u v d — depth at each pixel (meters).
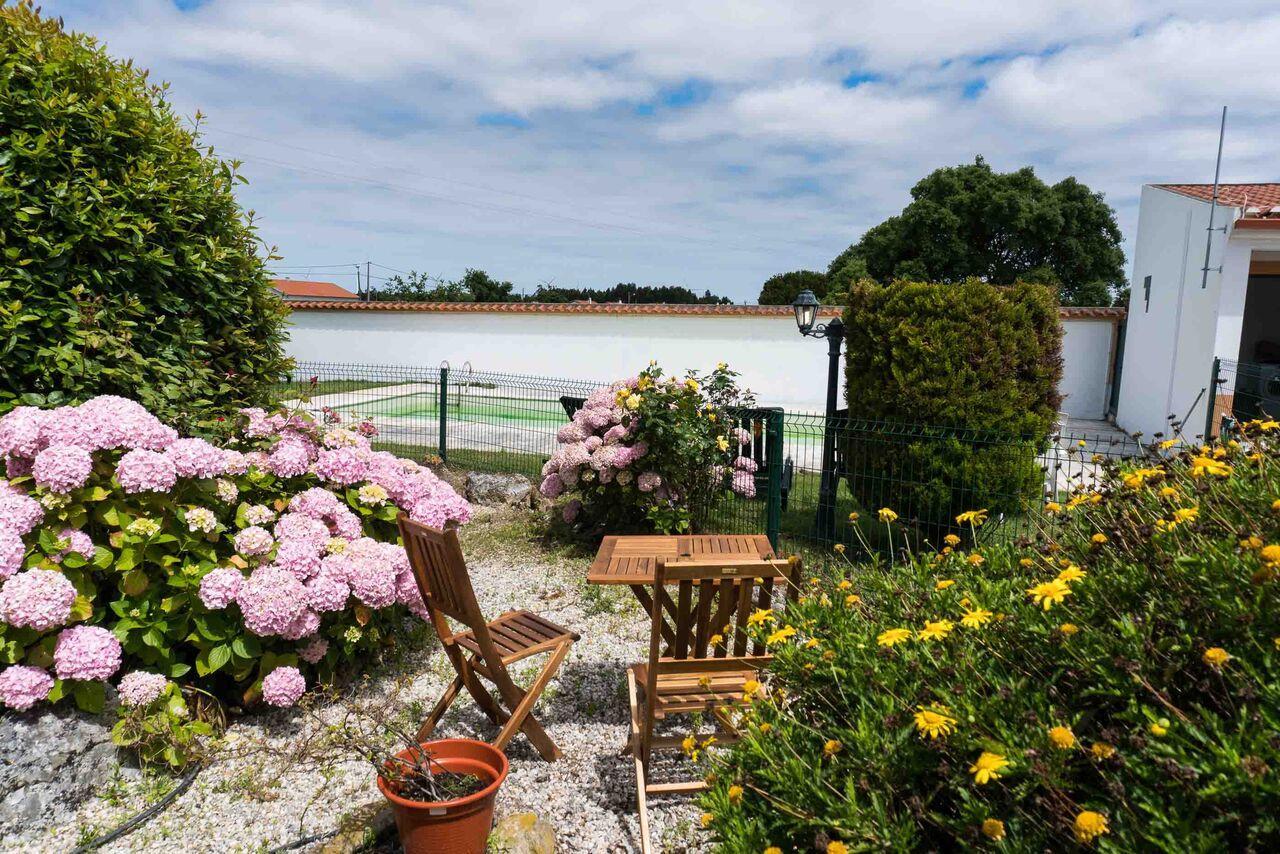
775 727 1.79
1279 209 10.78
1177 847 1.16
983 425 5.64
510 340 21.47
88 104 3.62
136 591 3.08
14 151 3.37
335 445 4.11
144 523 3.04
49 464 2.93
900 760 1.55
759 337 19.59
